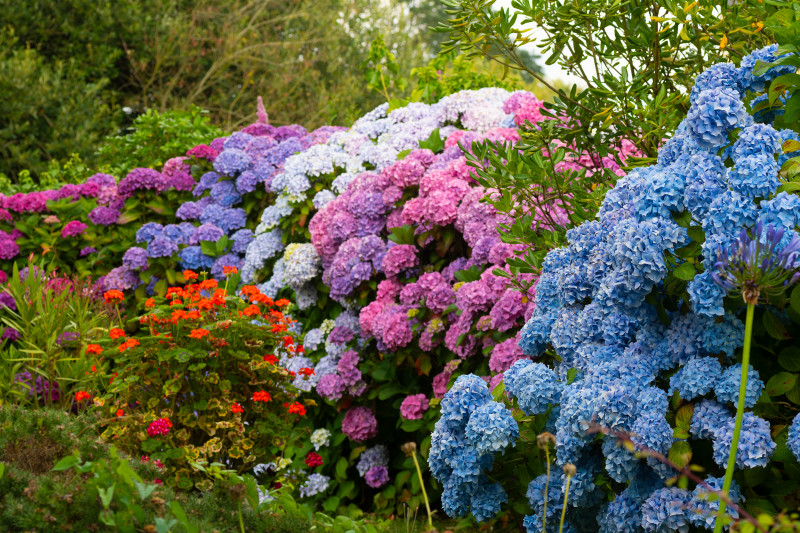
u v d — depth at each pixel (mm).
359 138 5641
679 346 2305
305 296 5148
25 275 5555
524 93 5012
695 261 2262
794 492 2117
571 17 3250
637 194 2422
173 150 7691
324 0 16719
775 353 2297
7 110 12102
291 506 2818
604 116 3213
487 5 3307
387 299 4484
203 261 5930
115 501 2125
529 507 2877
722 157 2393
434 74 7215
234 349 3605
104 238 6402
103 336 4680
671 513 2131
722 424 2158
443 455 2844
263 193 6125
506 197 3426
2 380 4340
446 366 4012
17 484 2217
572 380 2699
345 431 4461
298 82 15766
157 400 3428
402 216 4430
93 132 13078
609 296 2344
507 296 3572
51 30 13711
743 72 2449
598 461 2555
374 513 4398
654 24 3236
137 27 14227
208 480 3188
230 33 14898
